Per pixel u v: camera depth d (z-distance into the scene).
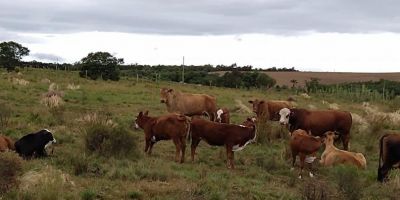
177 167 13.95
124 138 14.79
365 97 51.97
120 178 12.18
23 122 18.81
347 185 11.27
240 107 29.42
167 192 11.23
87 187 11.12
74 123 19.59
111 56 54.31
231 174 13.57
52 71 64.75
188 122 14.95
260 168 14.68
